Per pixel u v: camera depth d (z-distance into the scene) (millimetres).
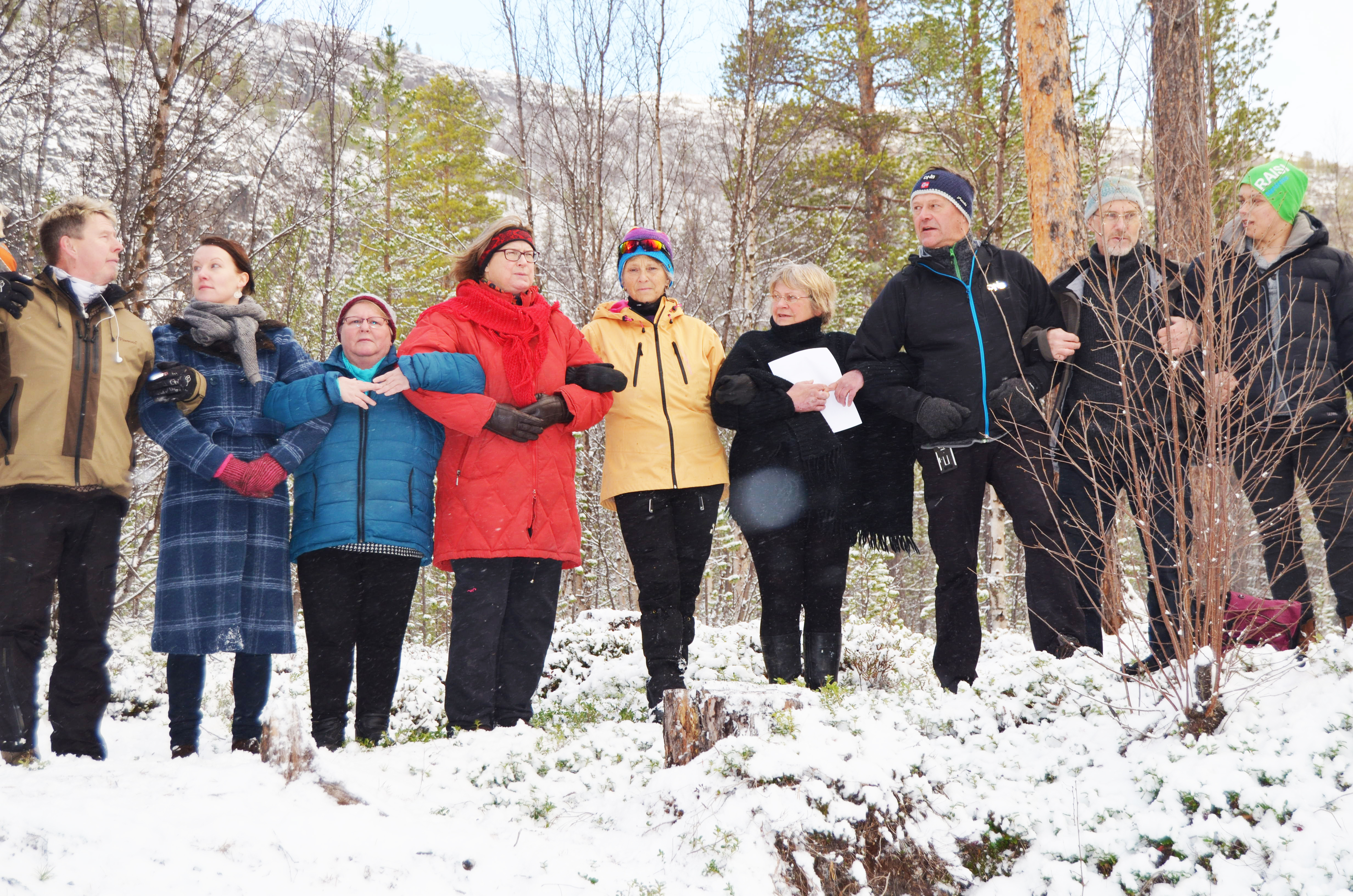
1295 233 3477
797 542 3891
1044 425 3686
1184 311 3344
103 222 3166
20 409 2904
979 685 3598
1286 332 3346
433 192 15641
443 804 2742
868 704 3453
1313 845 2457
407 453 3480
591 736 3371
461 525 3475
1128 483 3627
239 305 3426
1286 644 3521
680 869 2479
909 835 2723
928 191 3867
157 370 3129
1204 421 3195
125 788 2422
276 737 2604
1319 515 3330
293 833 2256
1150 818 2682
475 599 3473
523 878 2340
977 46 12055
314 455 3436
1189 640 3045
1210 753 2861
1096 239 3750
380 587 3430
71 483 2932
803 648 4406
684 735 2951
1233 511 3107
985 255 3875
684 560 3959
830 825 2594
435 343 3543
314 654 3348
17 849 1987
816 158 14180
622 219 10156
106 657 3111
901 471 4098
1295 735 2801
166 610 3133
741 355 4082
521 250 3762
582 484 9500
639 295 4137
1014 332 3764
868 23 14297
